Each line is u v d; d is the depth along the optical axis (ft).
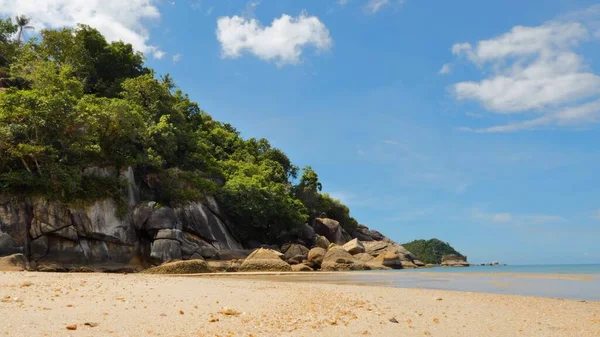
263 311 39.06
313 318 36.37
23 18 258.78
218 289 57.26
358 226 344.69
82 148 140.77
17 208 122.31
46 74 167.94
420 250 518.78
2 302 36.11
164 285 59.57
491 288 80.43
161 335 26.63
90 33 230.48
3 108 129.29
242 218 206.69
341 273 150.10
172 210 158.10
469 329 34.22
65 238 128.36
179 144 214.48
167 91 231.91
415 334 31.24
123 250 142.10
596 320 40.14
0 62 213.46
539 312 45.01
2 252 114.62
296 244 211.82
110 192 143.13
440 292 65.77
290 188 287.89
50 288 48.26
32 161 131.54
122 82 219.82
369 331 31.71
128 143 172.35
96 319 30.60
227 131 315.58
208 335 27.12
